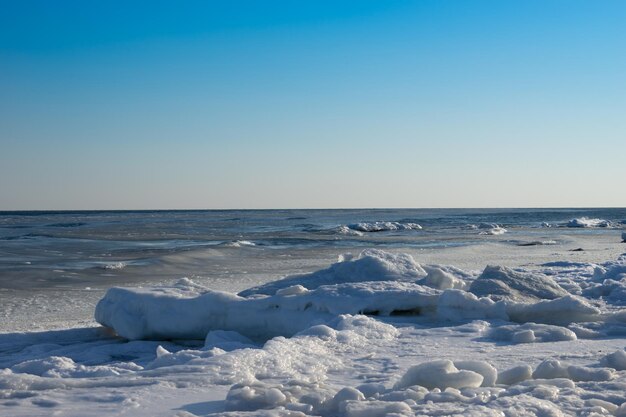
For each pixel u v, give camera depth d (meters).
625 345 7.63
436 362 5.20
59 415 4.61
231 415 4.34
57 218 135.38
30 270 27.47
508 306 9.95
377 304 10.45
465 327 9.03
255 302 11.02
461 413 4.11
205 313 11.12
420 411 4.20
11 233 63.94
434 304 10.49
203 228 79.62
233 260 33.50
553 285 12.00
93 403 4.97
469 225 86.00
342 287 11.02
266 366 6.21
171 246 45.31
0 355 10.66
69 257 35.09
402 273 12.79
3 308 17.48
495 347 7.60
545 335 8.22
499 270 12.00
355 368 6.39
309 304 10.74
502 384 5.34
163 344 11.05
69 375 6.86
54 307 17.77
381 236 60.84
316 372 6.12
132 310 11.67
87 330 12.63
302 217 150.62
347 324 8.80
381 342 7.98
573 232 70.25
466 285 12.06
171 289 12.37
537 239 54.44
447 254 37.81
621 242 49.12
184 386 5.52
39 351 10.78
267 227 83.50
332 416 4.41
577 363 6.46
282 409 4.47
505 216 161.50
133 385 5.57
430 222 109.62
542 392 4.68
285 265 31.03
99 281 24.41
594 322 9.43
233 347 8.96
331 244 47.47
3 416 4.56
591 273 17.45
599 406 4.33
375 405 4.32
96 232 66.44
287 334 10.66
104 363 9.55
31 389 5.50
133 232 66.94
